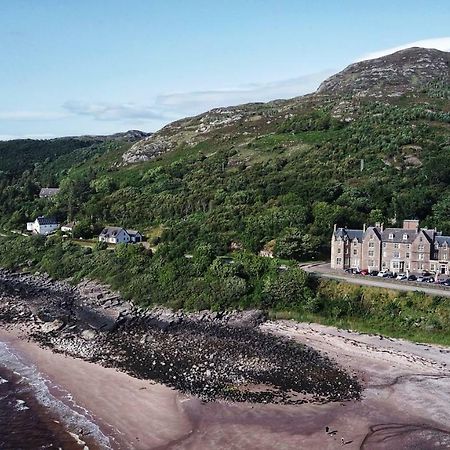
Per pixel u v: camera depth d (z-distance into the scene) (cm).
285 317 8762
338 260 10531
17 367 7262
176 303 9500
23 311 10006
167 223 14888
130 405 6081
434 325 7744
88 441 5316
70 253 13212
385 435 5272
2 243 15425
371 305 8481
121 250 12006
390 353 7212
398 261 10188
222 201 14912
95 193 19650
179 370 7000
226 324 8750
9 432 5500
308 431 5397
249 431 5434
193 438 5350
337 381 6500
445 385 6259
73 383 6712
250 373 6812
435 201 12825
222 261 10181
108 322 9081
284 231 11675
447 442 5119
